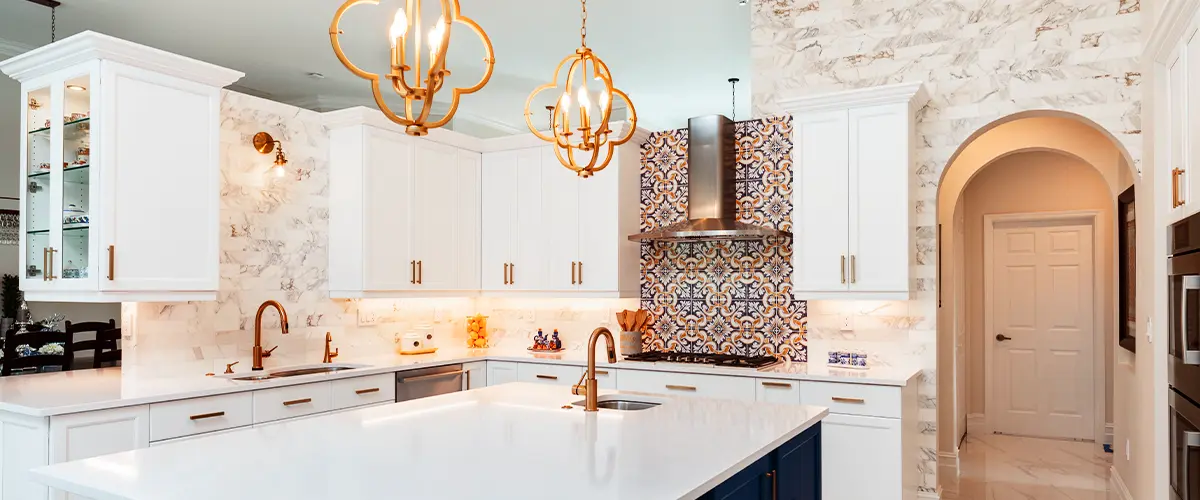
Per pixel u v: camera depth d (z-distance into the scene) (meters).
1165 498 3.55
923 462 4.48
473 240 5.55
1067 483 5.40
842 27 4.82
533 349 5.44
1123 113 4.12
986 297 7.27
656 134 5.32
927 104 4.56
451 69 6.43
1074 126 5.55
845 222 4.37
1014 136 5.73
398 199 4.96
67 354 4.63
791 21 4.96
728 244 5.07
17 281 5.71
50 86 3.71
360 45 5.75
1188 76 3.02
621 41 5.74
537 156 5.38
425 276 5.13
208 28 5.35
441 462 2.11
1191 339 2.88
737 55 6.10
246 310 4.46
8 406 3.12
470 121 8.22
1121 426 4.98
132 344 3.99
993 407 7.27
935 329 4.48
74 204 3.59
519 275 5.43
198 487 1.85
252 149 4.50
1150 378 3.85
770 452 2.53
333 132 4.93
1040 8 4.33
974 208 7.33
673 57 6.15
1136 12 4.11
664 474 2.01
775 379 4.30
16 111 5.75
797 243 4.50
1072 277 6.98
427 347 5.31
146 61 3.65
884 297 4.25
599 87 7.05
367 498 1.77
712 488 2.02
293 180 4.73
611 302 5.43
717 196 4.87
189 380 3.82
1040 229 7.12
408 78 6.36
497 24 5.34
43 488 3.04
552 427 2.61
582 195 5.18
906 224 4.21
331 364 4.61
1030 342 7.13
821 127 4.46
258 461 2.11
